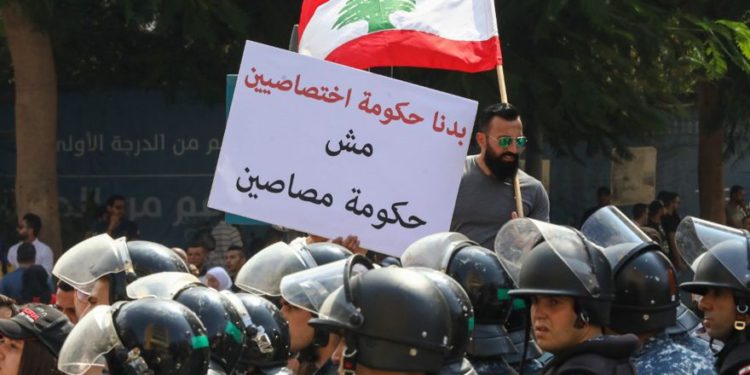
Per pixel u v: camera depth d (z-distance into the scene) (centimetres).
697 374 1369
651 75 4147
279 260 1591
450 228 2056
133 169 5269
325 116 2023
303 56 2030
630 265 1405
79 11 4272
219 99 4828
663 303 1405
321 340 1489
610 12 3825
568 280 1203
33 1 4059
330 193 2011
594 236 1459
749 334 1329
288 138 2020
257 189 2014
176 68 4700
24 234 4091
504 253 1359
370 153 2016
